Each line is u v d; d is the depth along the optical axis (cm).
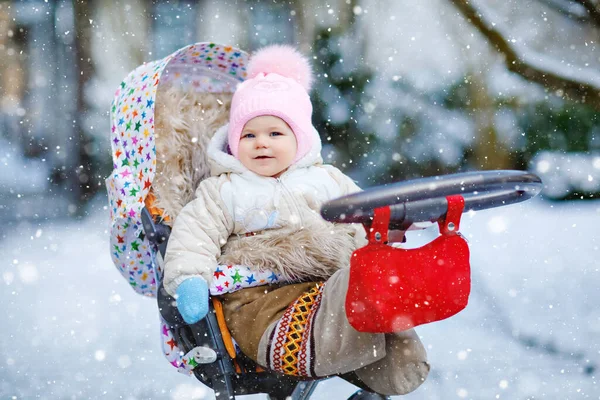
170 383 952
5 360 1074
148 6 2783
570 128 2242
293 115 602
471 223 2022
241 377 560
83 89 2773
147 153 591
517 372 949
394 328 476
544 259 1611
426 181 477
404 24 2375
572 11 1070
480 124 2252
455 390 888
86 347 1138
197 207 577
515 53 1030
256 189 589
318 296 532
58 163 2738
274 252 558
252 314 544
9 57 2811
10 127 2784
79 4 2755
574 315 1204
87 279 1641
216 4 2762
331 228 580
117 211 594
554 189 2248
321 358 508
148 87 602
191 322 527
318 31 2344
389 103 2278
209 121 655
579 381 905
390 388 537
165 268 548
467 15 1034
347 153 2250
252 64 641
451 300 477
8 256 1902
